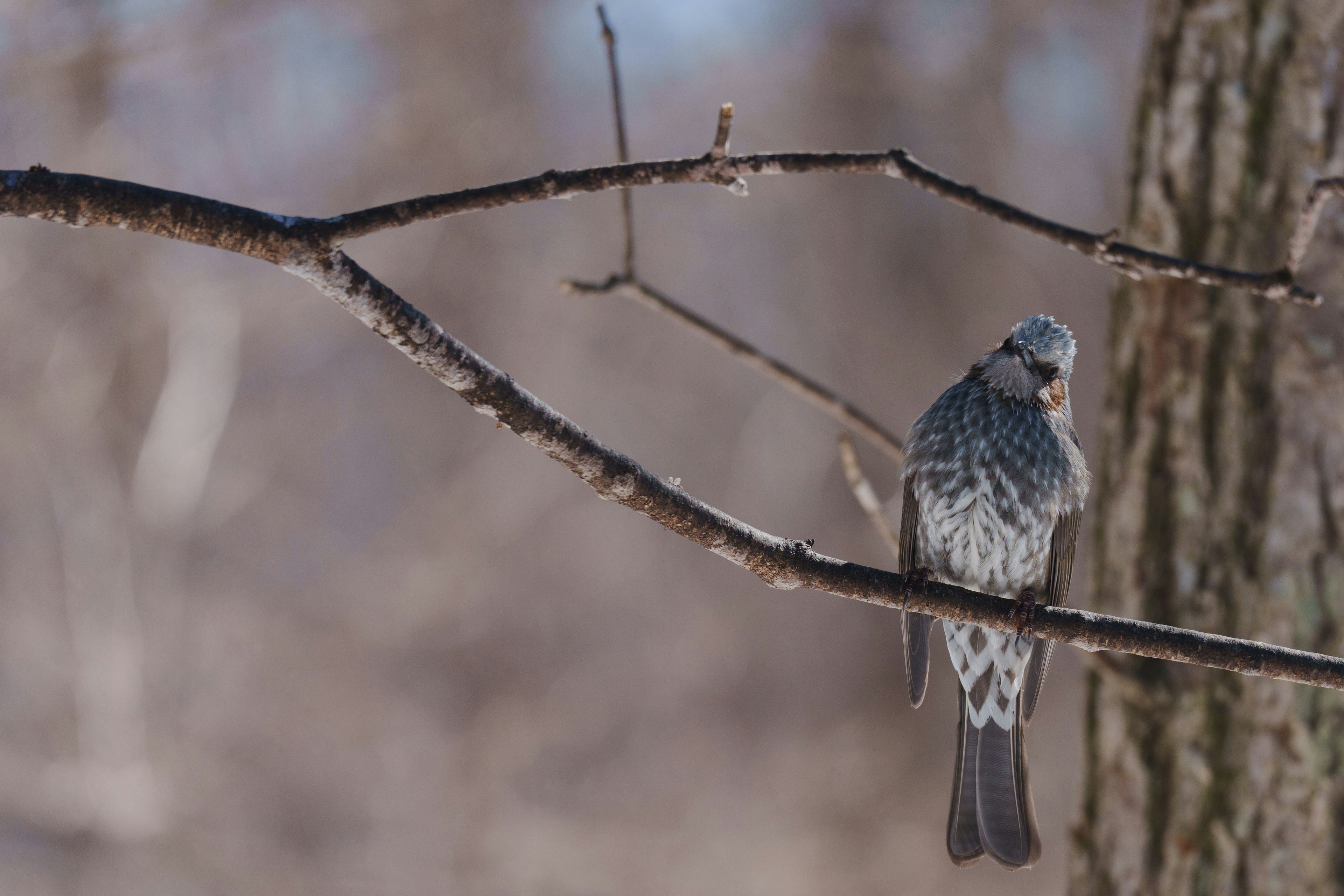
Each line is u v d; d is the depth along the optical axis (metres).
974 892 14.67
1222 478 5.02
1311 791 4.77
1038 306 18.38
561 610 18.58
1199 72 5.17
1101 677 5.28
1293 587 4.88
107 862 14.15
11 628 15.60
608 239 19.30
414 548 18.70
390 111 18.72
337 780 16.80
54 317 16.00
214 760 16.14
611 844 15.88
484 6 18.88
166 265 16.38
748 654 18.27
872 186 18.48
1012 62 18.47
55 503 15.60
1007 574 5.14
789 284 19.30
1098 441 5.51
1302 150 5.00
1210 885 4.85
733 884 15.02
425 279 18.61
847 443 5.13
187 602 17.77
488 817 16.33
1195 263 3.71
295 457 20.31
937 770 16.45
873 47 18.36
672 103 19.84
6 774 14.52
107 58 15.39
